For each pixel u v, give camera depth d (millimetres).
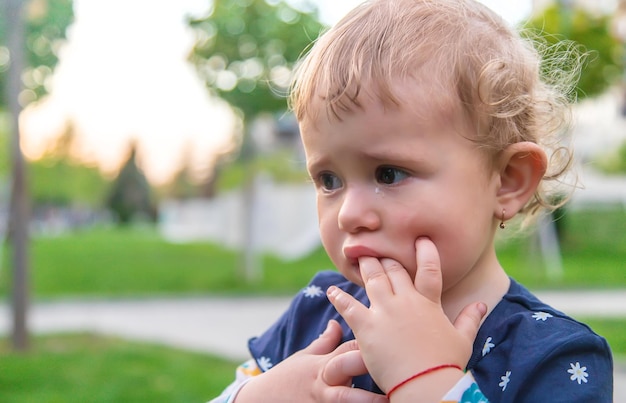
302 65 1227
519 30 1412
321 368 1139
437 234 1062
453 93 1080
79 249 16594
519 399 1073
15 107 6648
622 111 14898
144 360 5703
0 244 13539
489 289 1182
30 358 5836
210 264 14023
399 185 1069
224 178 13477
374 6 1201
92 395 4484
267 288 11445
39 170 42594
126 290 11539
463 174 1078
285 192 16062
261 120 10609
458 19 1182
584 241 14938
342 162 1091
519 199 1153
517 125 1209
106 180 47469
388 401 1047
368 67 1071
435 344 1003
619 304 8617
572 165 1526
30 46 6559
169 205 39750
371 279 1057
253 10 9422
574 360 1079
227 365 5695
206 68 9648
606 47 7695
